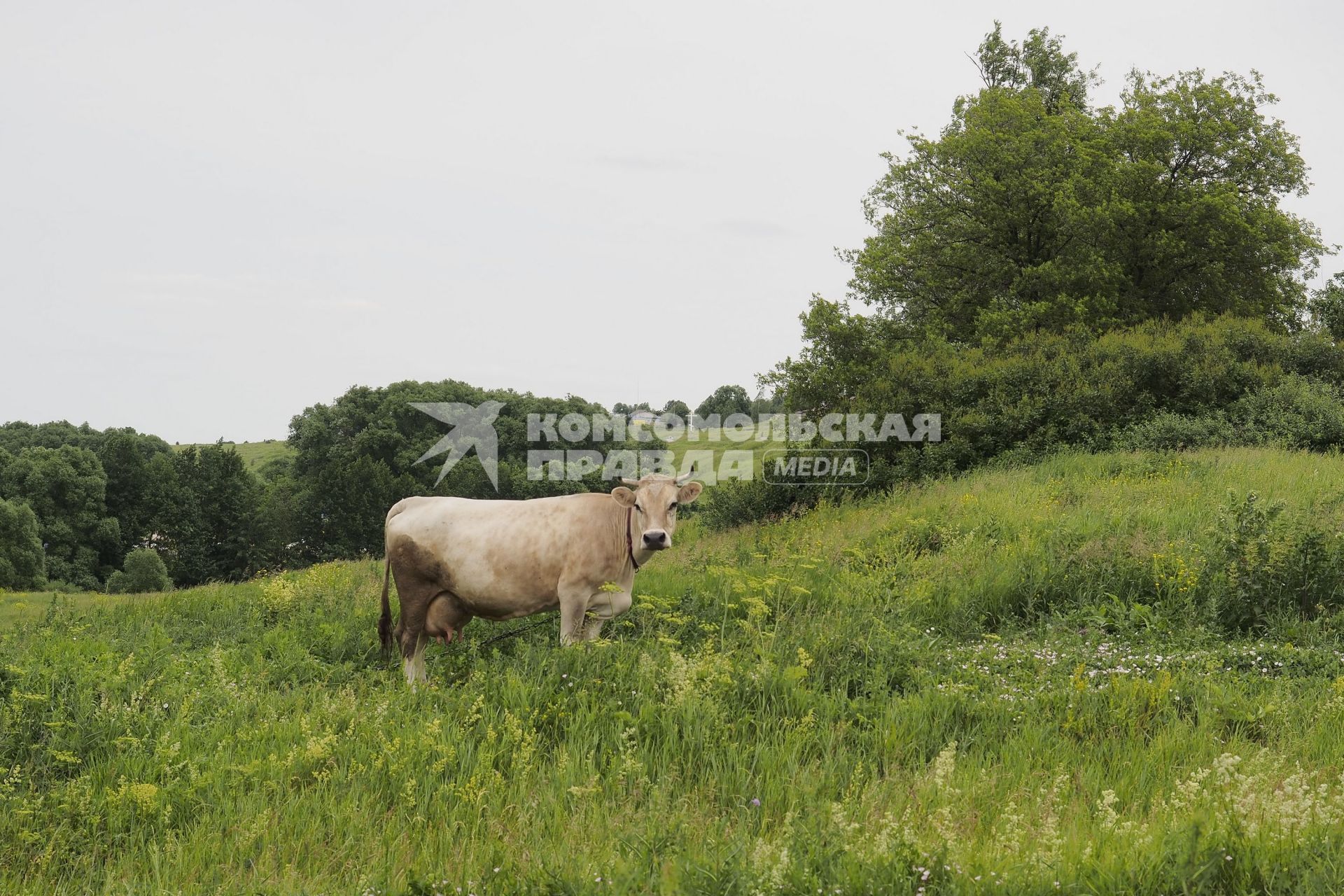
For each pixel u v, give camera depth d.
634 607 10.35
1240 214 33.88
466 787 6.07
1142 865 4.57
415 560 9.44
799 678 7.92
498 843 5.30
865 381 27.27
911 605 10.85
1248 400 23.97
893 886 4.42
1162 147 34.66
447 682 8.73
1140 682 7.73
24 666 8.77
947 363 27.44
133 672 8.63
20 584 59.75
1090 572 11.27
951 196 37.47
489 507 9.63
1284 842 4.70
